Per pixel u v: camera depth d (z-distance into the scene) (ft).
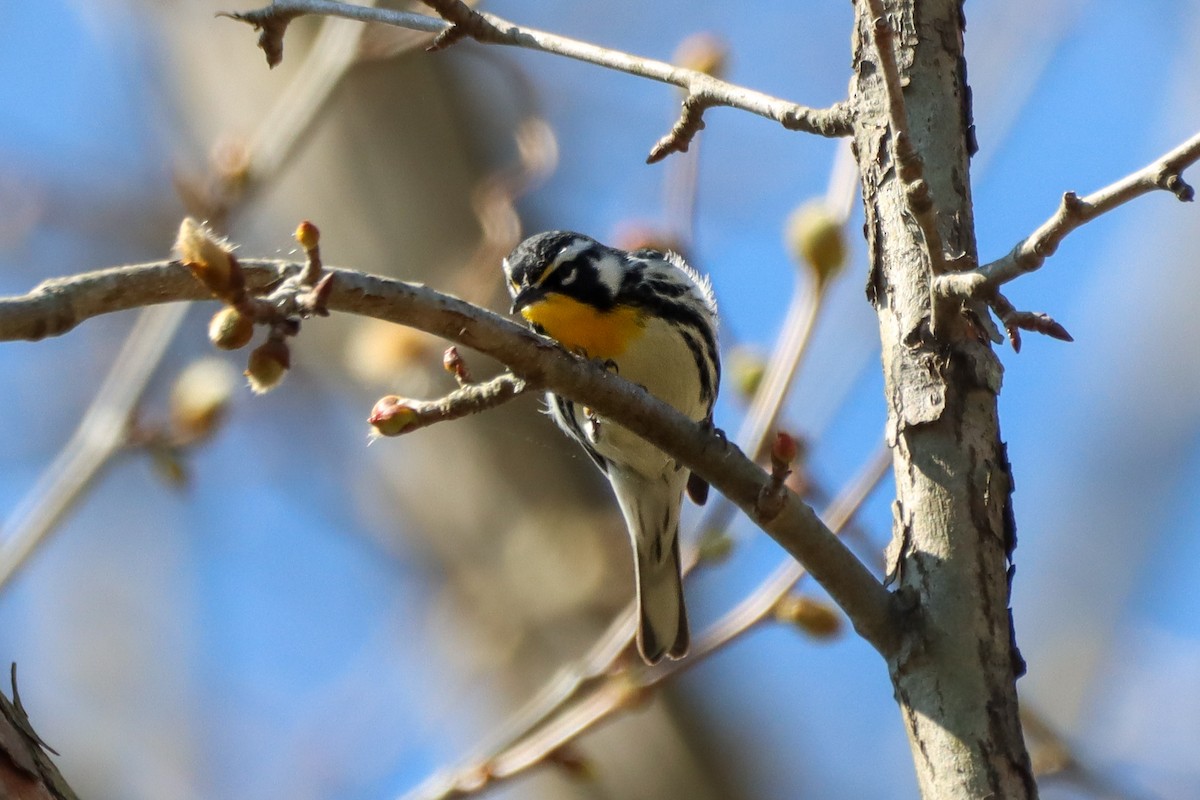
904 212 22.80
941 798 20.20
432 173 50.85
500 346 20.75
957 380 21.84
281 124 37.99
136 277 18.25
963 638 20.83
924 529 21.53
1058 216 19.21
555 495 50.21
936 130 23.40
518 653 48.37
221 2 54.54
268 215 50.78
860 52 23.90
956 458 21.62
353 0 38.45
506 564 49.65
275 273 19.75
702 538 32.37
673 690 50.85
